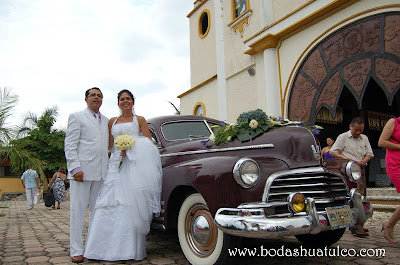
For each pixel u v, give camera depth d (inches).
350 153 176.1
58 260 133.5
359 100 252.5
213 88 434.6
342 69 266.4
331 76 275.3
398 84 228.1
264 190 104.0
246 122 133.9
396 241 156.4
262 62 346.9
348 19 260.4
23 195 902.4
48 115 895.1
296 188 108.7
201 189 110.9
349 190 121.2
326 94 278.8
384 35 237.8
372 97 401.4
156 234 196.1
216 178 106.7
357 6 255.1
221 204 104.1
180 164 131.3
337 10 269.1
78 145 138.4
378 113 410.3
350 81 259.9
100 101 145.3
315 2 282.5
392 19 233.5
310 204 102.0
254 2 366.0
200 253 117.4
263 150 124.0
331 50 275.6
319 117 350.6
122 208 132.3
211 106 436.8
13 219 298.0
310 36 292.8
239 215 99.4
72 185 136.9
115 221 132.3
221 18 423.2
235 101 388.2
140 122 147.3
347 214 112.5
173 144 160.9
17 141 314.0
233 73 391.9
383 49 237.9
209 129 181.0
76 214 134.1
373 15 245.1
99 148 140.2
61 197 437.7
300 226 97.7
